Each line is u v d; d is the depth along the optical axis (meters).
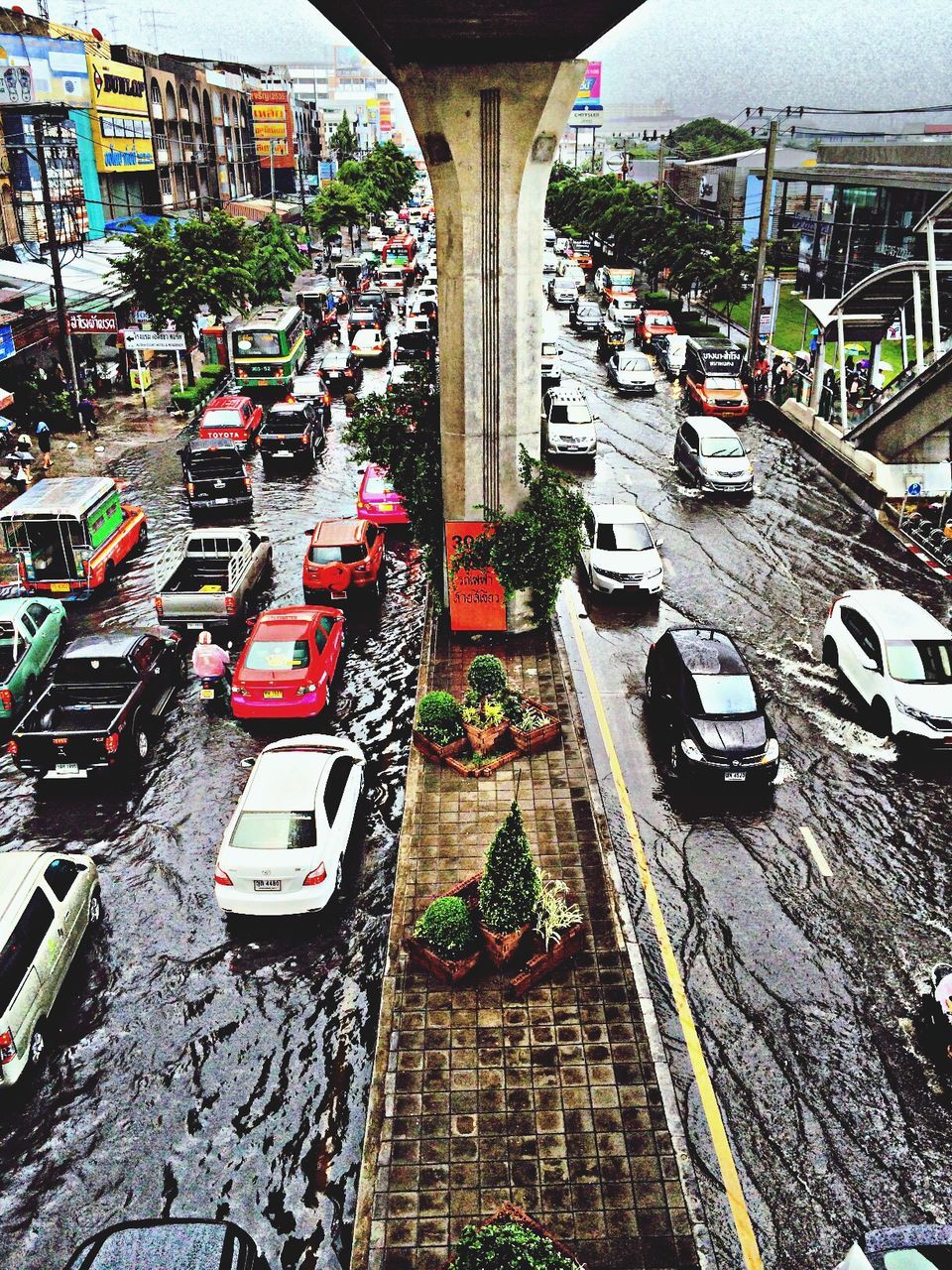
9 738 15.96
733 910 11.66
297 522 25.41
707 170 77.06
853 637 16.73
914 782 14.34
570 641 18.84
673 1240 7.35
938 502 25.45
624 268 65.88
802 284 58.97
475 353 16.36
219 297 36.69
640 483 28.25
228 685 16.80
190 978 10.73
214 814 13.63
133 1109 9.19
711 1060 9.62
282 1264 7.80
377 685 17.19
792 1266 7.76
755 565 22.47
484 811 12.88
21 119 38.16
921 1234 7.00
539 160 15.39
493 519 17.08
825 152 53.53
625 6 11.68
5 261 35.41
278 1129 8.98
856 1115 9.05
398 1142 8.19
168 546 23.62
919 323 26.78
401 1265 7.21
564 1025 9.40
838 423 32.44
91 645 15.61
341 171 84.50
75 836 13.18
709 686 14.64
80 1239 8.02
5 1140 8.90
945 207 25.00
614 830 13.13
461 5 11.72
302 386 34.62
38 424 30.31
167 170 58.81
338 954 11.05
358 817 12.98
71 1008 10.33
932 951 11.09
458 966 9.84
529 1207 7.61
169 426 33.94
